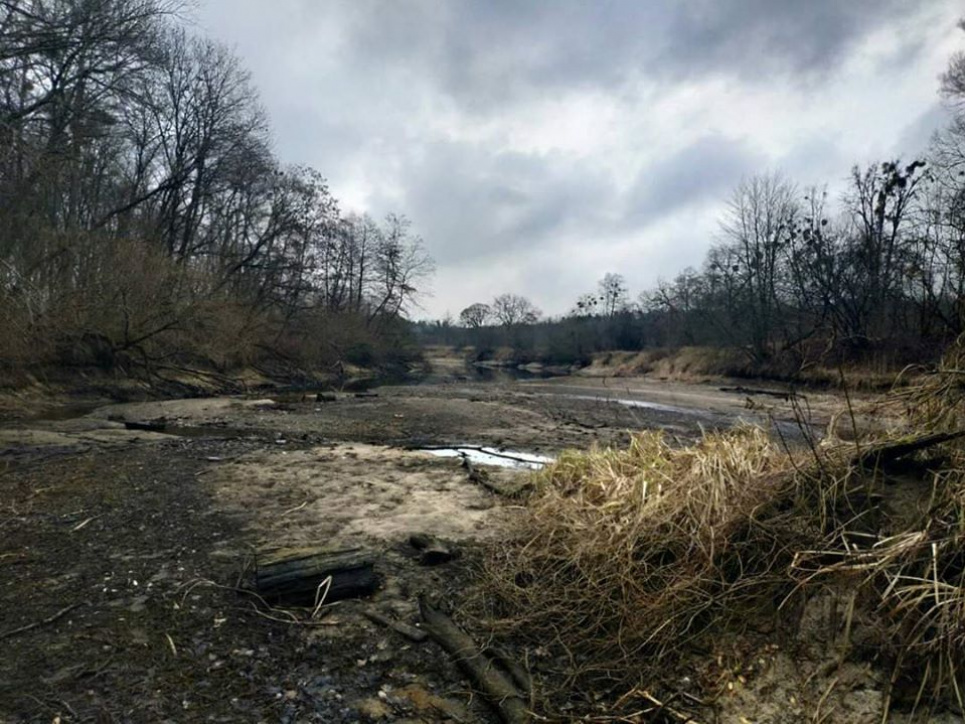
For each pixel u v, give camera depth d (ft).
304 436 35.70
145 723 8.77
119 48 53.62
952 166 63.52
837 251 92.89
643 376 122.52
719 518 12.43
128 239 67.15
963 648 8.74
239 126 88.69
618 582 11.96
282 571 12.44
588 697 9.83
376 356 145.18
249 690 9.72
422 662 10.64
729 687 9.68
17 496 19.54
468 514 17.89
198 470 23.72
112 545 15.23
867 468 12.98
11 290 47.34
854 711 8.78
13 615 11.49
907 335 62.80
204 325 72.84
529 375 143.74
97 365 57.21
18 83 49.11
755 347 103.04
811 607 10.39
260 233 103.24
